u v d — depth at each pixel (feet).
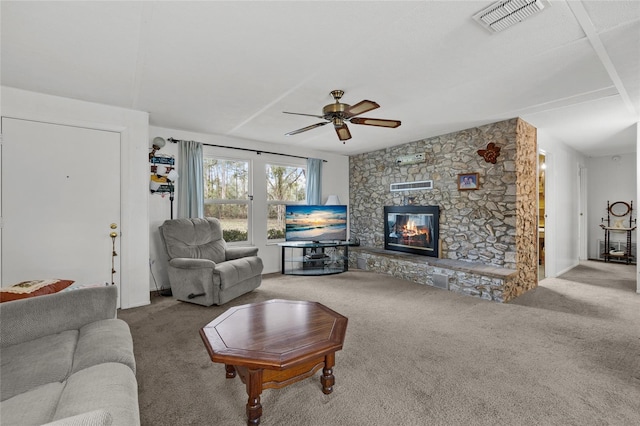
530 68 8.30
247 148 16.85
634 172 20.45
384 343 8.62
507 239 13.16
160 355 7.95
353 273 17.80
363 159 20.77
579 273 17.61
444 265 14.12
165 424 5.48
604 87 9.61
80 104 10.83
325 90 9.86
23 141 9.98
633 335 9.13
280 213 18.69
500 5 5.72
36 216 10.19
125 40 7.00
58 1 5.62
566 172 18.19
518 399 6.11
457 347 8.37
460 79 9.01
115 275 11.51
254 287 13.79
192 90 9.92
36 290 6.37
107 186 11.38
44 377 4.44
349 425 5.43
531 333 9.28
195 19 6.19
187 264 11.71
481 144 14.03
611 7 5.73
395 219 18.16
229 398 6.23
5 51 7.50
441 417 5.61
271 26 6.41
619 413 5.70
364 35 6.74
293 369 5.97
